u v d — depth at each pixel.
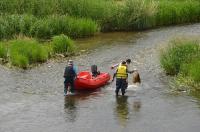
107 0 52.25
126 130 20.34
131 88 26.94
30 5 45.66
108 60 34.00
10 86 27.33
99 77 27.62
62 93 26.19
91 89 26.88
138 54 35.81
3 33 40.19
